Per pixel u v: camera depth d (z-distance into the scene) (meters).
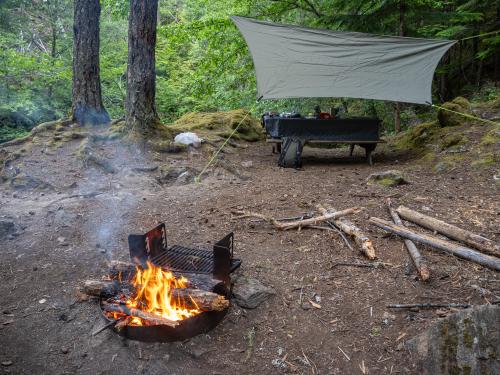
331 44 6.52
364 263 3.46
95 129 7.80
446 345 2.33
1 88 11.16
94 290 2.83
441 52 6.42
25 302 3.06
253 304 2.95
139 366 2.47
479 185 5.30
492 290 3.00
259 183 6.07
